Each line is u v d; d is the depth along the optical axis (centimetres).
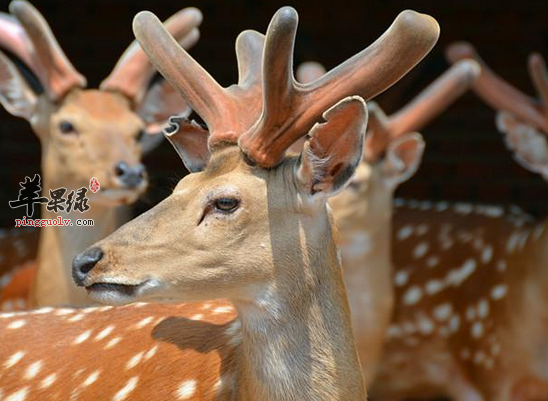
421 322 1270
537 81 1181
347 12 1819
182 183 628
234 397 647
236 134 632
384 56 622
